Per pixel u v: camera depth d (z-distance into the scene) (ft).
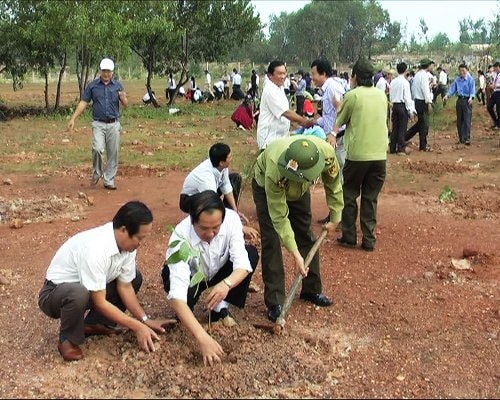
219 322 15.33
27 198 29.94
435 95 71.26
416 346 14.88
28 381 13.14
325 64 25.13
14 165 39.19
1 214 26.48
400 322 16.21
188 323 13.32
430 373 13.62
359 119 20.98
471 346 14.90
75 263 13.57
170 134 56.80
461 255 21.50
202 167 19.36
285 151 14.29
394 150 44.24
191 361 13.71
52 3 67.62
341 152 24.59
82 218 26.25
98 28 68.54
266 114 22.50
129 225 13.19
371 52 279.08
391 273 19.80
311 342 14.84
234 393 12.55
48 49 74.28
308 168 13.88
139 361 13.55
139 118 72.74
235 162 40.34
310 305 17.13
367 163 21.08
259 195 15.79
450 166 37.76
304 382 13.05
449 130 59.26
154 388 12.75
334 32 268.21
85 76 77.05
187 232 14.29
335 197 15.99
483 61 122.42
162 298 17.52
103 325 14.83
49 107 81.61
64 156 42.93
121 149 46.26
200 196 13.38
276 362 13.60
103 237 13.43
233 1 93.15
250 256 15.35
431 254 21.66
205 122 68.90
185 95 104.73
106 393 12.60
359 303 17.39
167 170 37.55
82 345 14.48
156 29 79.41
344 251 21.89
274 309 15.99
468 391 12.92
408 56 257.34
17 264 20.66
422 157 42.55
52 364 13.79
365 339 15.25
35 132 57.52
